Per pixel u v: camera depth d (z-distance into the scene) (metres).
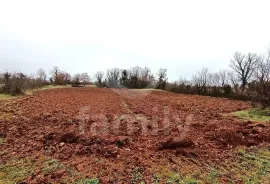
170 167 7.22
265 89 18.02
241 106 23.22
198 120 14.42
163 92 43.72
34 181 6.18
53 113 15.61
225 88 40.78
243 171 7.21
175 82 58.78
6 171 6.89
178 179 6.45
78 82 68.88
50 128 11.24
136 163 7.36
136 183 6.18
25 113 15.34
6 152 8.26
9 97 25.56
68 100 25.22
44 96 29.25
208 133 10.83
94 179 6.21
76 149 8.38
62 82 64.00
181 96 37.62
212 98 35.44
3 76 33.97
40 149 8.55
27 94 29.73
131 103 23.81
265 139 10.23
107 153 8.02
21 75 38.88
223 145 9.53
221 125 12.49
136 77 58.44
